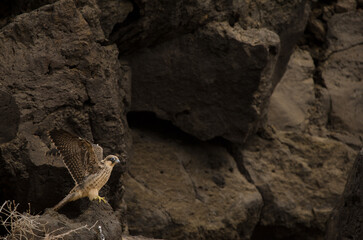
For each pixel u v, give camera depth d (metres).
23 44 14.96
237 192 22.52
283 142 24.94
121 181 16.56
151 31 19.62
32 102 14.55
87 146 11.74
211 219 21.47
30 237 12.29
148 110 21.39
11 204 14.34
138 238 16.59
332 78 28.48
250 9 21.16
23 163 13.95
